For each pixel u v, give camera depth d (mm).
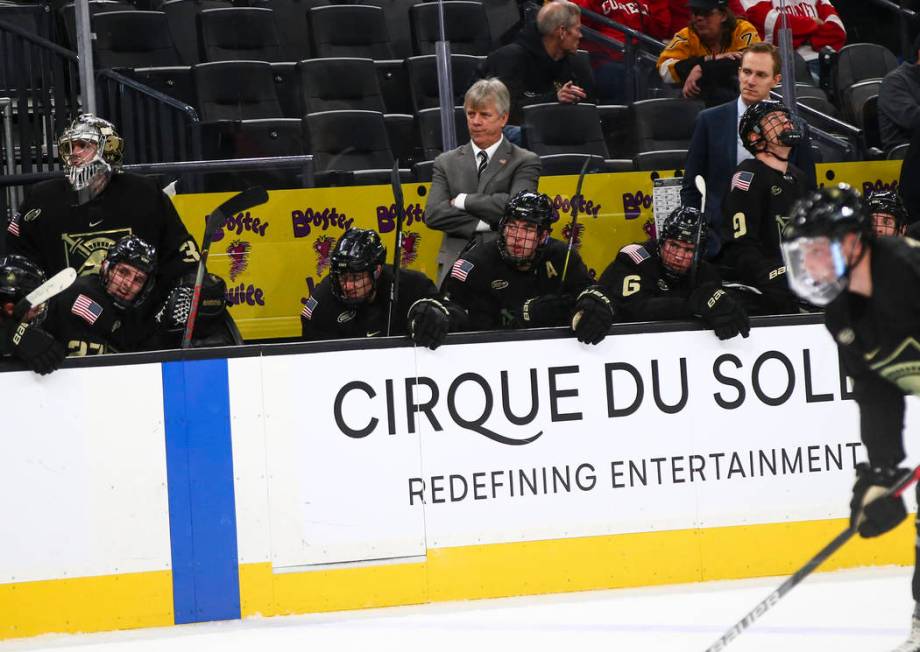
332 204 19672
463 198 18453
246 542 14609
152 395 14445
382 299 16609
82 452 14305
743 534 15578
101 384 14336
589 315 15031
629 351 15305
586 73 22234
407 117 22438
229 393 14570
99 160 16859
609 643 12977
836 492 15797
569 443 15195
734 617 13797
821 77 25766
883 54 25969
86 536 14320
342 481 14758
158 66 25906
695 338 15445
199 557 14539
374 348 14797
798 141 17375
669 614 14031
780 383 15648
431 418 14922
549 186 20156
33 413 14211
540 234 15977
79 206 17031
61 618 14266
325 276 18500
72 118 22188
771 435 15633
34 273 14828
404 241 19922
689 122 22016
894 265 10031
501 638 13359
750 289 17219
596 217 20328
